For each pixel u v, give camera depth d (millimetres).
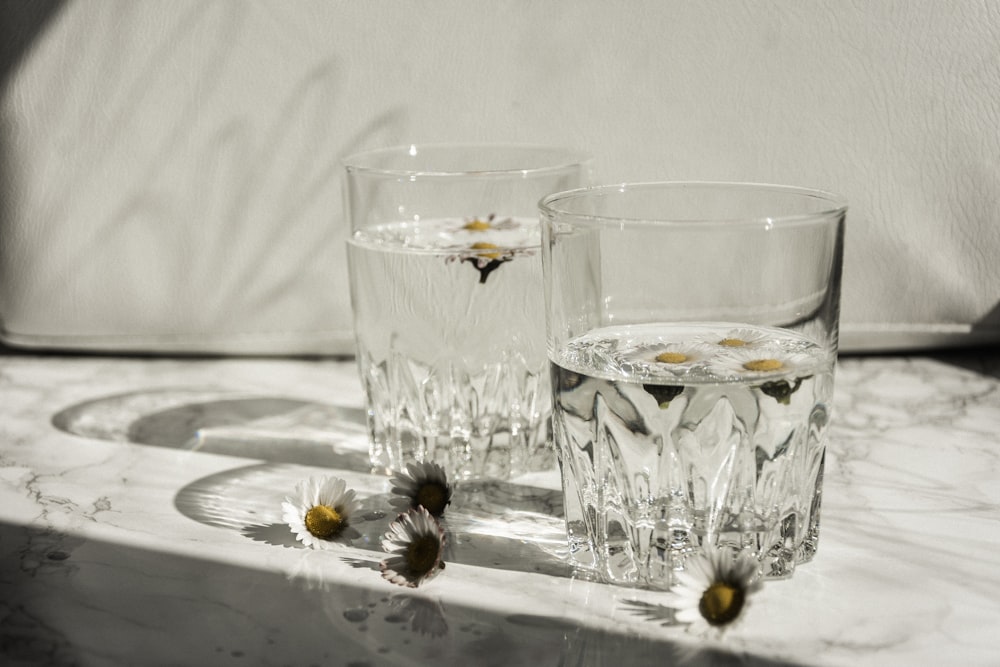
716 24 681
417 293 576
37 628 505
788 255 499
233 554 546
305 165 712
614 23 685
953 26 670
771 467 504
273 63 703
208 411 673
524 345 583
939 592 515
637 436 502
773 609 508
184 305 731
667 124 692
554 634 500
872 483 585
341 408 677
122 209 723
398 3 692
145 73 708
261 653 494
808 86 682
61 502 583
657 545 510
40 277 731
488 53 693
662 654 490
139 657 492
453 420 587
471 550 548
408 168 619
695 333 503
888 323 705
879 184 688
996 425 634
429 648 495
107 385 709
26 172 720
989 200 684
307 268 724
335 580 531
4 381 714
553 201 525
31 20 706
